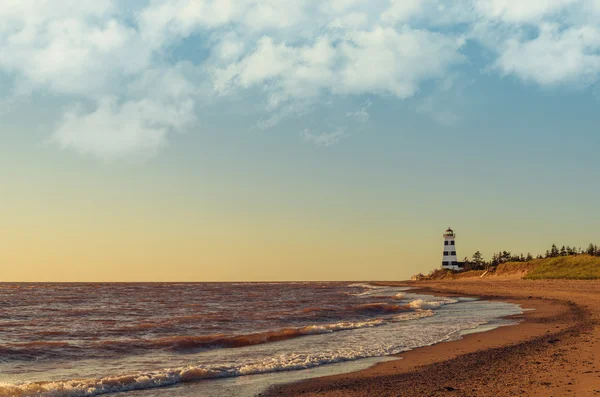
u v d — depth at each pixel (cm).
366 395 1564
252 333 3294
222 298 8588
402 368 2011
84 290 14012
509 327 3275
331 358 2269
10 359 2355
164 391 1714
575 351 2103
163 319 4491
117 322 4225
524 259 17038
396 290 11938
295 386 1742
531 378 1633
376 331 3241
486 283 12262
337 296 8956
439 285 14075
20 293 11594
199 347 2673
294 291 12275
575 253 15488
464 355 2244
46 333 3375
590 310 4006
